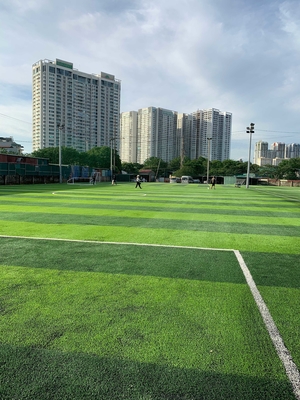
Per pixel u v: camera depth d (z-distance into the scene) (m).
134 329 2.76
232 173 78.88
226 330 2.77
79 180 42.53
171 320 2.94
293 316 3.07
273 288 3.81
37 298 3.42
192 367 2.24
